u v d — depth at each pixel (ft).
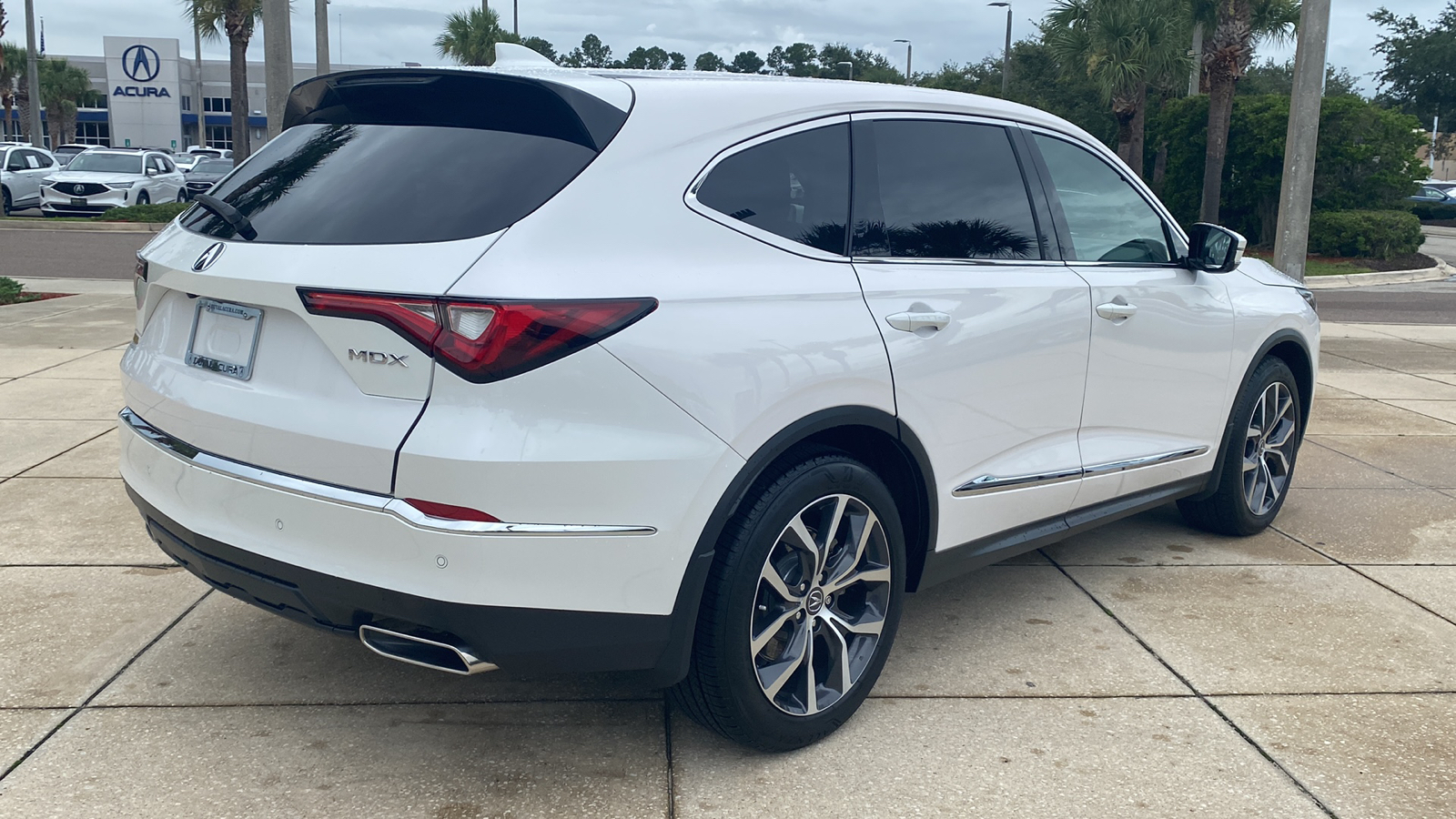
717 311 9.05
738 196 9.67
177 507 9.68
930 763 10.16
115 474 18.03
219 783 9.55
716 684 9.43
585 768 9.95
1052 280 12.28
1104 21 78.79
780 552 9.83
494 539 8.14
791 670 9.93
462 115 9.53
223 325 9.53
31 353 28.02
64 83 225.56
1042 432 12.33
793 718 10.05
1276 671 12.15
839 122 10.68
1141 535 16.89
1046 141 12.94
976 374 11.23
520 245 8.35
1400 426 24.35
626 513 8.52
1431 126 173.37
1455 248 93.45
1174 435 14.56
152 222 78.43
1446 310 48.39
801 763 10.11
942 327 10.79
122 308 36.76
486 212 8.56
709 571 9.26
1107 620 13.52
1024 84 150.71
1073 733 10.72
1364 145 75.46
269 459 8.91
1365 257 73.87
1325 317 45.52
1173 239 14.65
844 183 10.54
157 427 10.05
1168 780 9.92
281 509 8.80
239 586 9.38
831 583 10.26
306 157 9.96
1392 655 12.57
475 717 10.82
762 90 10.19
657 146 9.21
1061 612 13.74
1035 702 11.36
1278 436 16.93
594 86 9.25
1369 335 39.24
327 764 9.89
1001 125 12.40
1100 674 12.01
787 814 9.30
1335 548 16.29
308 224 9.12
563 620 8.55
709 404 8.82
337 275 8.50
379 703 11.02
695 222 9.27
